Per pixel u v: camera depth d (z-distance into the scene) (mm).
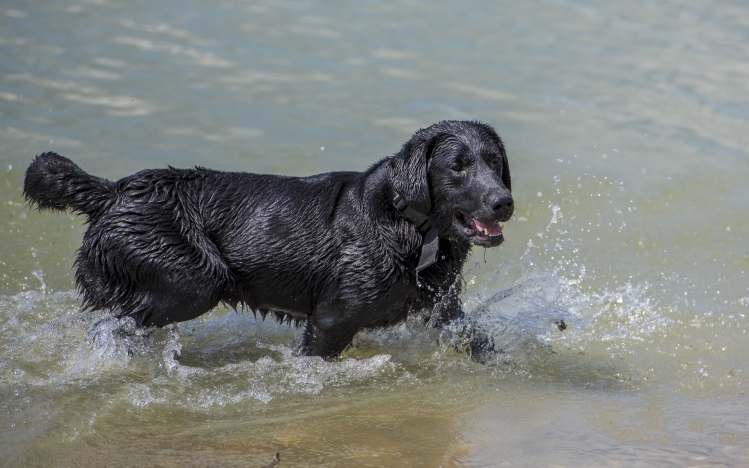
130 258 8992
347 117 16406
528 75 19016
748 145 16219
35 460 7211
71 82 17234
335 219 9219
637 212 13719
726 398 8758
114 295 9219
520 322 10391
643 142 16156
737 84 19000
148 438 7691
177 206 9141
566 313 10578
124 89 17125
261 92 17359
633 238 12930
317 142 15273
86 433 7699
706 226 13320
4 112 15672
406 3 23266
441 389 9000
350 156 14750
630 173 14898
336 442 7691
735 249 12641
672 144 16125
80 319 9953
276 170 14148
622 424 8172
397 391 8938
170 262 8945
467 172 8680
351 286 9039
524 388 9039
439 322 9812
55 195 9125
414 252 9062
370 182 9219
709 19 23172
